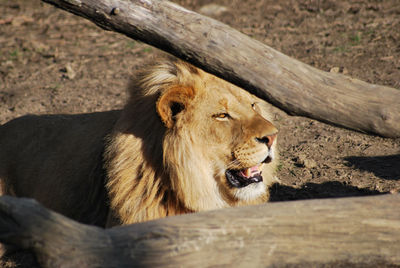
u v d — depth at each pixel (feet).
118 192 26.25
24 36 85.10
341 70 58.23
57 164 30.68
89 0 22.07
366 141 43.50
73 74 66.69
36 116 33.91
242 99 26.25
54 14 96.68
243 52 20.58
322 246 17.62
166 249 17.07
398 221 17.66
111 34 84.53
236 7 91.97
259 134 25.27
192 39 21.18
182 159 25.57
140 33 22.17
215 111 25.73
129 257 17.31
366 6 81.87
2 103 59.00
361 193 35.47
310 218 17.57
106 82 63.46
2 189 32.22
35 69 70.38
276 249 17.51
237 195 27.04
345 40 68.69
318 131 46.52
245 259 17.43
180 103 25.40
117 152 26.63
